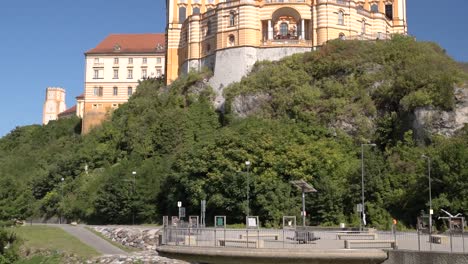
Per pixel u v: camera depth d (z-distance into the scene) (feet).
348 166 264.72
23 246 194.80
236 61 361.30
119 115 435.53
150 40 547.49
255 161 256.73
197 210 259.39
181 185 267.59
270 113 325.62
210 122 352.90
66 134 535.60
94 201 312.29
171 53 415.03
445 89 288.71
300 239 131.54
